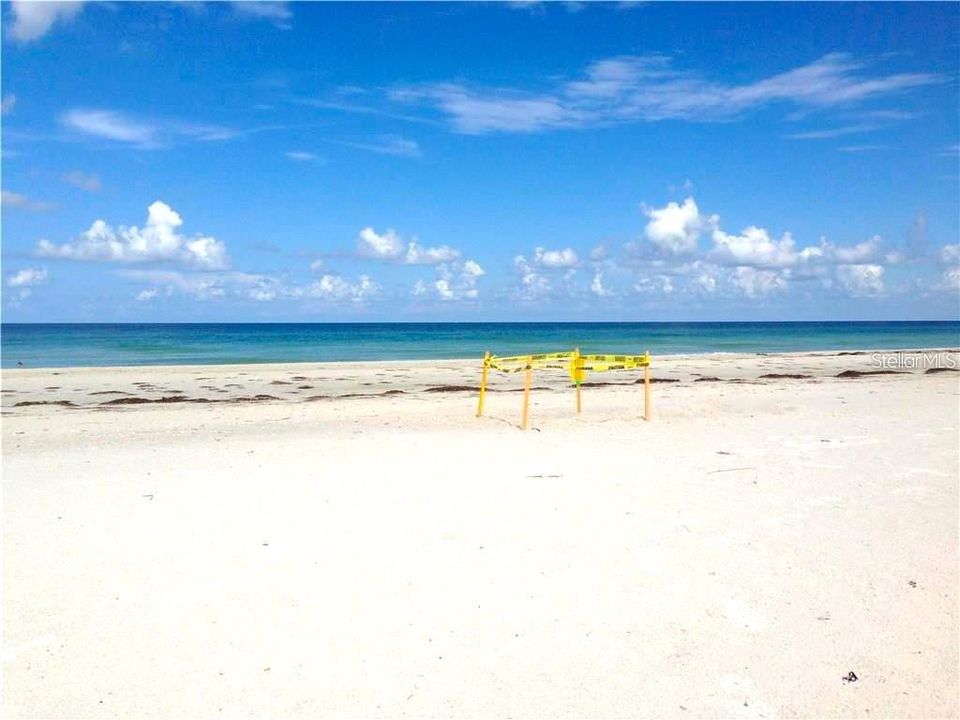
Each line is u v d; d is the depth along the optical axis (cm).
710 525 705
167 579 575
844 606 528
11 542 661
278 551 634
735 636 485
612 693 422
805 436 1198
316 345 6044
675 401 1669
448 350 5194
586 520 719
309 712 404
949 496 812
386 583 566
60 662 455
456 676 438
